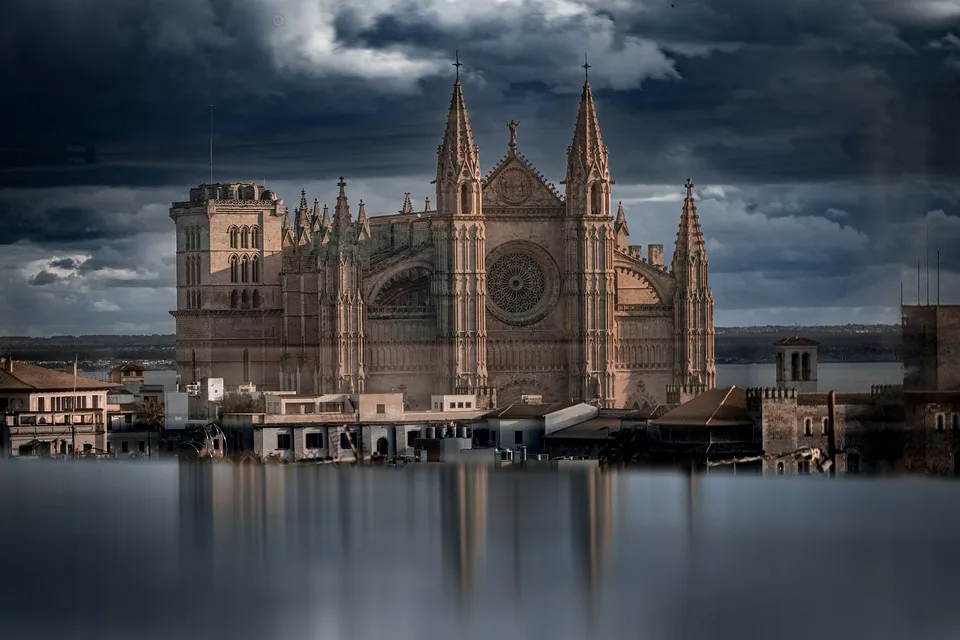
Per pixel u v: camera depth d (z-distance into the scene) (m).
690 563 183.62
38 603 171.38
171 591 174.25
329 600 172.88
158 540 195.00
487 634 161.38
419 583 177.88
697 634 161.62
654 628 163.62
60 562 186.25
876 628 163.25
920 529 196.50
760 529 197.12
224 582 177.75
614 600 171.62
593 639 160.50
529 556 187.25
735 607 168.25
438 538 196.38
